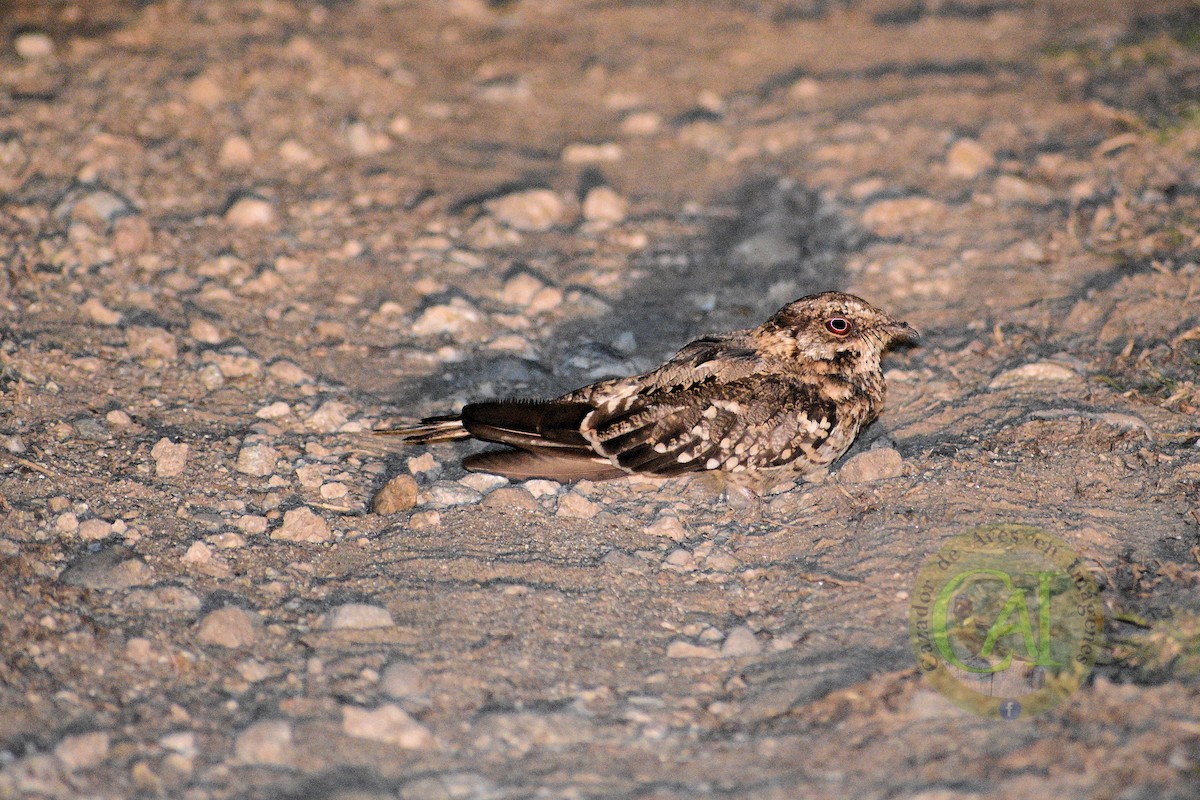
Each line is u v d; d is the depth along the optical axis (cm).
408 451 909
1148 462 823
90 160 1255
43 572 717
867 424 898
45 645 657
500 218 1278
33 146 1263
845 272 1153
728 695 661
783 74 1662
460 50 1739
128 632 679
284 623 708
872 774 587
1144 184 1236
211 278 1116
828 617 714
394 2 1864
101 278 1073
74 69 1438
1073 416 877
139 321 1027
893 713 626
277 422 927
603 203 1300
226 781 582
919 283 1122
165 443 847
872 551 761
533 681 666
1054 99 1482
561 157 1438
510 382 1009
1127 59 1570
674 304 1144
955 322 1065
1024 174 1302
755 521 826
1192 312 995
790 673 671
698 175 1402
